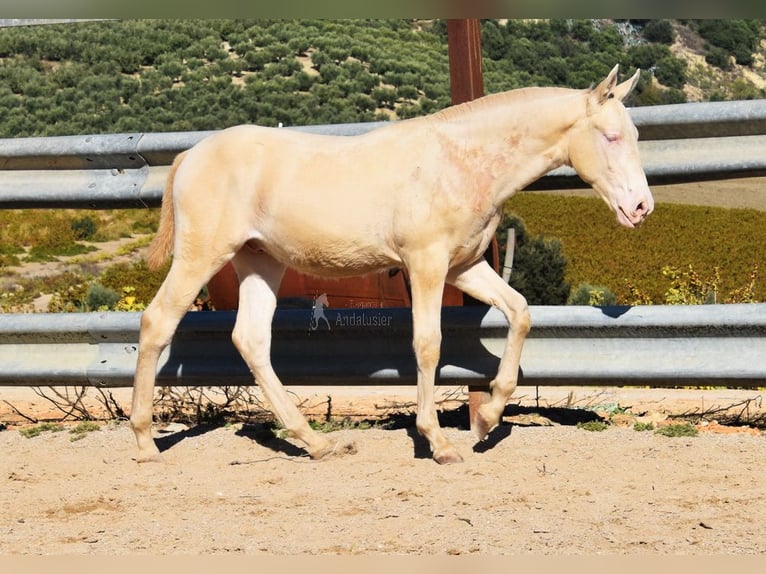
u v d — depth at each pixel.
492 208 7.54
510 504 6.42
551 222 53.28
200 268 7.87
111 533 5.99
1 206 9.59
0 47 126.06
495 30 93.69
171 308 7.92
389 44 130.00
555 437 8.11
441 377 8.38
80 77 117.12
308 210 7.62
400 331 8.47
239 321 8.17
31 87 114.44
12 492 7.13
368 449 8.05
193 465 7.85
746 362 7.79
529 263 26.78
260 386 8.08
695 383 7.93
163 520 6.29
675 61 93.62
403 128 7.68
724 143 7.96
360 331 8.54
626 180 7.36
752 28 109.88
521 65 89.81
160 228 8.17
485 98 7.64
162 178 9.11
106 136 9.12
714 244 49.09
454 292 8.77
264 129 7.98
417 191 7.42
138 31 128.50
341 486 7.03
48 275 39.84
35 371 9.20
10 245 45.28
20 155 9.24
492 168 7.48
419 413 7.54
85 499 6.84
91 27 129.75
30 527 6.19
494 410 7.64
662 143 8.11
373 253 7.64
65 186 9.31
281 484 7.18
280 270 8.30
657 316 7.90
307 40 125.50
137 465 7.88
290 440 8.47
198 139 8.81
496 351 8.30
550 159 7.55
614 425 8.72
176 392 9.87
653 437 8.05
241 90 111.31
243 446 8.35
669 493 6.59
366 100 108.44
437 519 6.10
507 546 5.52
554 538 5.64
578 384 8.22
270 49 121.94
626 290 34.88
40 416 10.38
